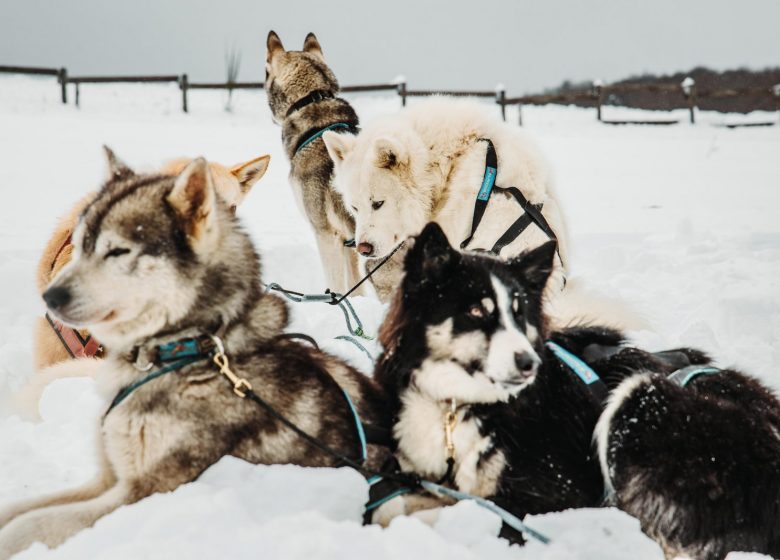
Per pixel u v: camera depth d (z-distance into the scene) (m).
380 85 25.12
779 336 5.97
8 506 2.94
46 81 27.20
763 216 11.42
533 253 3.70
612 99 32.28
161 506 2.61
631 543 2.71
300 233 9.98
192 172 2.94
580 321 4.34
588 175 16.91
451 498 3.38
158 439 2.90
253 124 23.27
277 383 3.08
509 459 3.34
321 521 2.53
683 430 3.08
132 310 2.95
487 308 3.38
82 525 2.77
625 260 8.61
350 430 3.21
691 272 7.80
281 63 8.48
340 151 6.55
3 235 9.05
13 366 5.36
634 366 3.52
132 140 18.31
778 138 24.42
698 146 22.41
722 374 3.53
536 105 30.81
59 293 2.84
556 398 3.46
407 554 2.42
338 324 6.18
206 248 3.03
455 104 5.88
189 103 25.75
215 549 2.39
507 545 2.71
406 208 5.83
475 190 5.50
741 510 2.97
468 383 3.39
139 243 2.93
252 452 2.99
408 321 3.57
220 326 3.06
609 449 3.22
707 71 36.56
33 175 13.77
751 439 3.05
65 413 4.20
